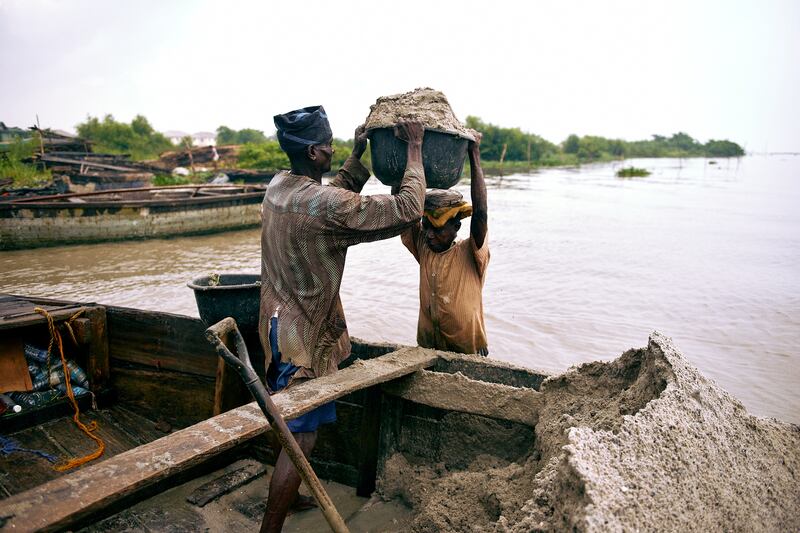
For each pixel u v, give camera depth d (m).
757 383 6.51
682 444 1.85
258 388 1.89
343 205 2.35
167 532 2.82
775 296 9.97
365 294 10.02
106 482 1.66
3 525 1.45
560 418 2.35
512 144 80.00
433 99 2.79
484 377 3.11
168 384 3.96
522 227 18.52
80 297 9.87
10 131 45.06
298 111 2.58
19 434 3.70
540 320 8.61
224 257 14.03
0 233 14.18
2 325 3.63
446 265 3.32
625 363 2.47
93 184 24.70
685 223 19.70
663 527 1.57
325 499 1.92
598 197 31.00
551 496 1.73
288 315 2.51
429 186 2.82
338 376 2.58
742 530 1.81
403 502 3.03
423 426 3.08
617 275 11.59
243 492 3.21
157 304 9.41
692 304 9.49
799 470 2.20
